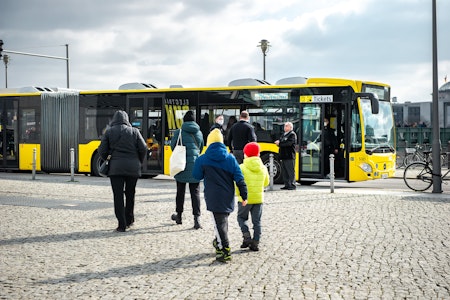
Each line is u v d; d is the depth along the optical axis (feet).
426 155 65.36
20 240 29.25
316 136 59.41
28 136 75.41
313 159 59.47
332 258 24.88
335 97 58.85
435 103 52.34
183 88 66.23
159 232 31.53
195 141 33.19
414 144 110.42
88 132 71.61
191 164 32.60
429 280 21.16
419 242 28.43
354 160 57.77
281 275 21.89
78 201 45.55
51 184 60.03
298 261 24.34
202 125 65.10
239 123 45.83
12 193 51.44
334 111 59.00
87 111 71.77
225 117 63.82
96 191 53.16
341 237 29.76
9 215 37.99
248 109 62.69
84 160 71.61
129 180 32.42
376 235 30.32
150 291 19.76
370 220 35.45
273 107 61.46
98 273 22.39
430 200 45.93
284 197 47.57
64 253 26.14
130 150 31.63
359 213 38.47
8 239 29.53
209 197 24.39
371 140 58.23
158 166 67.15
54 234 30.94
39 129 74.59
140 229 32.50
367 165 57.52
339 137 58.65
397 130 113.91
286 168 53.67
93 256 25.52
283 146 53.47
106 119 70.59
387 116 60.44
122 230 31.60
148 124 68.03
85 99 71.92
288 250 26.61
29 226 33.58
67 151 72.84
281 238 29.58
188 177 32.60
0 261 24.53
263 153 61.72
